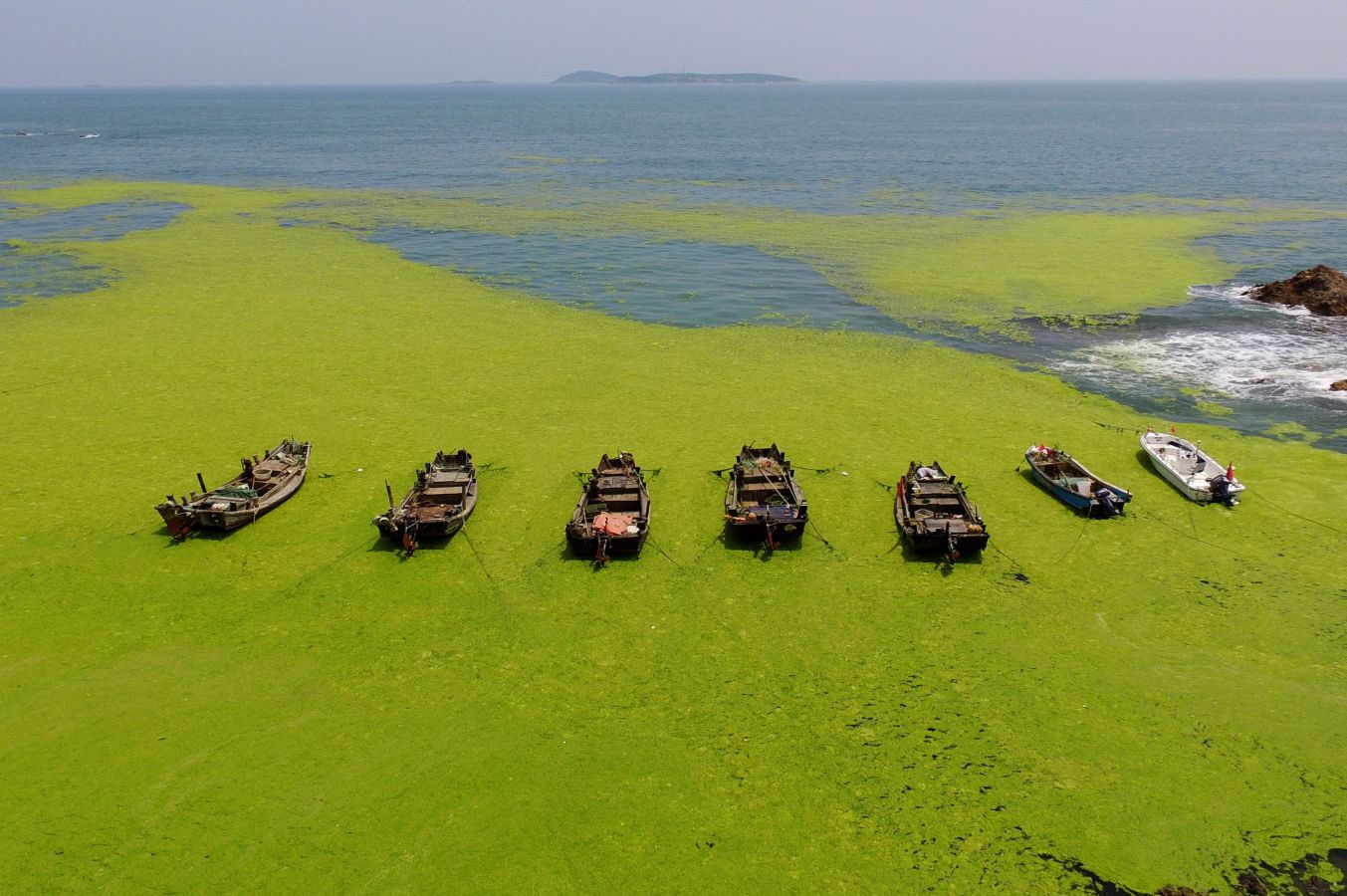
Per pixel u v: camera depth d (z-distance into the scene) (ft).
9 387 143.13
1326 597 90.33
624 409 136.87
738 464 112.27
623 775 69.67
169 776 69.31
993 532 102.47
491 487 112.47
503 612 88.94
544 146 583.58
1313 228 266.98
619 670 81.15
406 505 102.53
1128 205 316.40
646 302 196.65
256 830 64.69
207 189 364.79
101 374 149.18
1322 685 78.74
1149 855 62.90
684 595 91.50
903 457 120.98
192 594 91.45
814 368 155.12
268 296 197.57
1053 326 178.09
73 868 61.93
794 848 63.46
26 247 243.60
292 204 328.08
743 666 81.61
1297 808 66.44
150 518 105.09
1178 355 160.66
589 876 61.36
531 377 149.69
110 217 294.87
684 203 330.95
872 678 79.97
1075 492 106.42
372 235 269.64
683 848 63.46
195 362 155.02
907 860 62.64
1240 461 118.73
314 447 123.24
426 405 137.80
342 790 68.08
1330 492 110.01
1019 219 288.71
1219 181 376.07
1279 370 152.66
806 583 93.40
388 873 61.57
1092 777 69.31
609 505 104.83
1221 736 73.15
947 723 74.69
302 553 98.73
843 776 69.51
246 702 77.10
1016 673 80.38
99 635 85.30
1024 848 63.46
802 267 227.81
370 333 172.14
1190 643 84.17
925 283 209.87
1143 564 96.22
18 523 103.40
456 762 70.79
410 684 79.36
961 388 146.00
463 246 254.06
